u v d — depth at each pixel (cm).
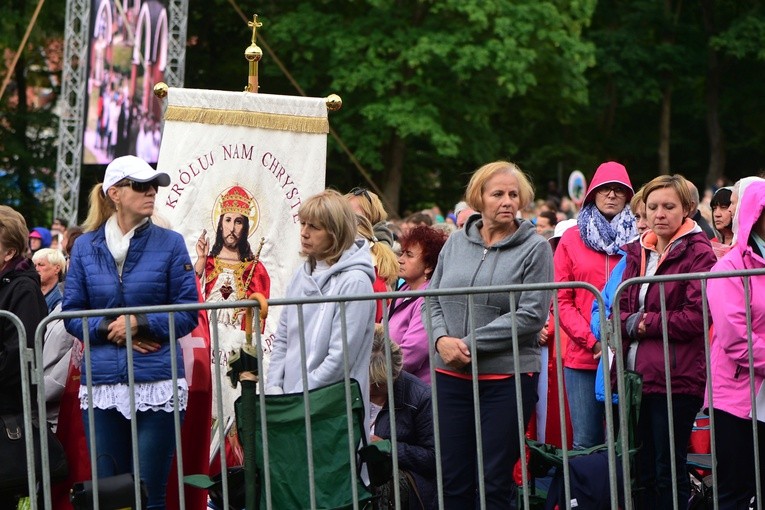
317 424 919
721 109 6406
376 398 1056
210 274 1201
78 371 1094
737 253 1009
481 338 956
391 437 928
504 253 980
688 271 1050
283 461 915
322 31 4800
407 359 1179
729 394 1001
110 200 993
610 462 952
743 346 975
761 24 5900
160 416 969
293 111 1230
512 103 5634
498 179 979
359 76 4656
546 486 1149
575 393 1222
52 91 5397
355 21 4762
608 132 6419
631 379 1004
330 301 920
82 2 3272
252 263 1211
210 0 5238
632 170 6619
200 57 5388
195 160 1204
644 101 6244
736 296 980
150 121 2947
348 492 920
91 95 2930
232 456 1172
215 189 1206
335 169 5206
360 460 935
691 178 6738
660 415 1044
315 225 977
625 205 1251
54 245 3111
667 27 6150
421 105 4756
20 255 1020
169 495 1105
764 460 1011
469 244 1003
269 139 1220
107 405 958
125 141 2945
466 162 5438
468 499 991
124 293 969
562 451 964
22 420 995
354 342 958
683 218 1076
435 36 4650
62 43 5266
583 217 1254
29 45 5153
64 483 1086
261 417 907
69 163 5019
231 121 1211
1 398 992
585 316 1227
